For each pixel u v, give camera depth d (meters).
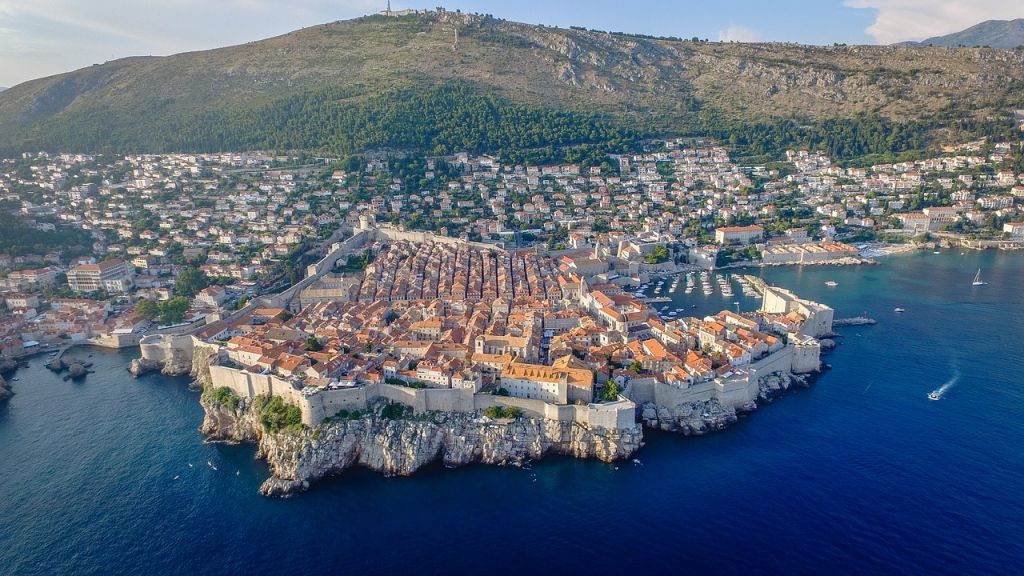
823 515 149.38
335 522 151.50
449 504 156.62
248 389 190.62
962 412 193.25
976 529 143.25
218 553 143.00
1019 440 177.00
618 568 135.75
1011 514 147.38
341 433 170.50
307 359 193.50
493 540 144.50
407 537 146.12
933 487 157.88
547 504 155.75
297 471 164.38
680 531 145.75
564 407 174.12
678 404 187.25
